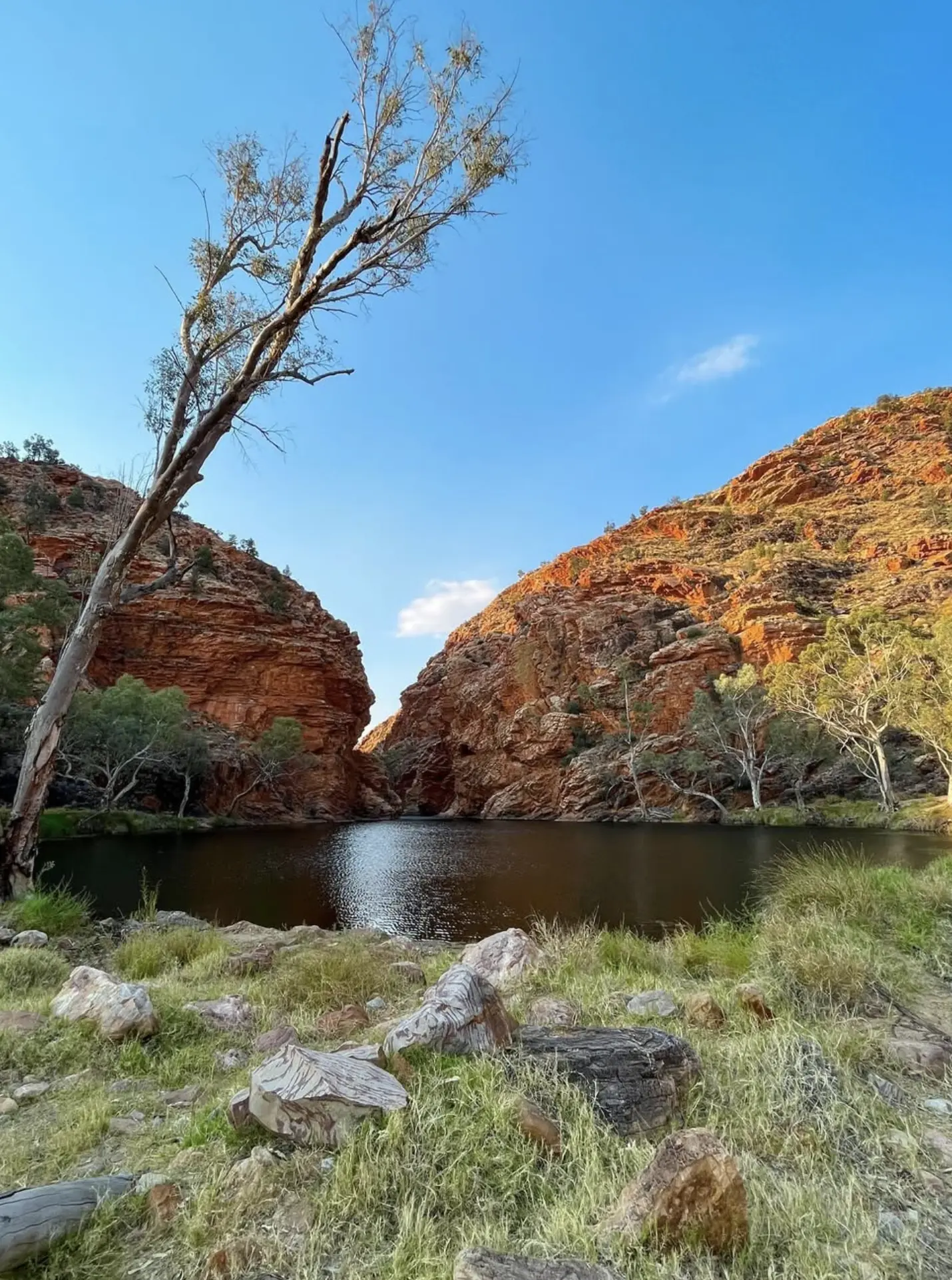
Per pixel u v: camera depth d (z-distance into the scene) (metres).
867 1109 2.91
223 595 66.88
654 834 39.59
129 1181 2.37
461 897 17.36
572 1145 2.44
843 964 4.52
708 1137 2.17
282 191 12.12
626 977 5.34
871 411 137.88
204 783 52.81
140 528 11.41
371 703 86.25
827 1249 2.01
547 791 67.00
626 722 65.06
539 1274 1.71
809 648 50.88
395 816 81.75
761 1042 3.46
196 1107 3.08
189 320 12.12
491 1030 3.14
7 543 35.12
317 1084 2.50
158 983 5.80
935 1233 2.17
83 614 11.22
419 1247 1.93
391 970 5.98
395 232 11.56
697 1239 1.95
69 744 40.22
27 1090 3.34
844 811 46.81
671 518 120.31
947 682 40.03
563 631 76.12
